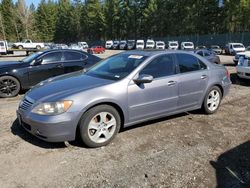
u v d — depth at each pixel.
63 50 9.55
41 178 3.91
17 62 9.18
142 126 5.81
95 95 4.73
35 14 101.50
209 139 5.27
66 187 3.72
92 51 45.84
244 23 50.94
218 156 4.62
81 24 91.81
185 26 61.09
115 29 77.38
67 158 4.45
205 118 6.41
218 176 4.04
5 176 3.95
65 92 4.74
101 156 4.54
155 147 4.88
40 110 4.56
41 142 4.98
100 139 4.86
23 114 4.79
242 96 8.72
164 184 3.81
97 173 4.04
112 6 76.31
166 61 5.78
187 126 5.88
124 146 4.90
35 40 82.44
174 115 6.51
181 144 5.02
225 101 8.02
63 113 4.50
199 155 4.63
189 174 4.06
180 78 5.85
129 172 4.08
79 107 4.59
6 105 7.62
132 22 72.62
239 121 6.28
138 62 5.46
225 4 51.56
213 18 57.00
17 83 8.75
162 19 65.38
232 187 3.80
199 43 55.06
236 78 12.18
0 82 8.56
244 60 11.03
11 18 84.12
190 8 59.72
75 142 5.00
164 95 5.59
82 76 5.57
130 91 5.11
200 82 6.23
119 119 5.05
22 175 3.98
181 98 5.92
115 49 64.62
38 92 4.94
